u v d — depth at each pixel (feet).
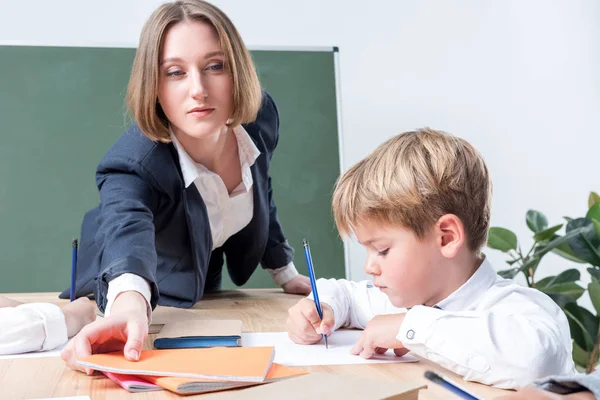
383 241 3.08
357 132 10.68
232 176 5.50
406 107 10.81
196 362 2.61
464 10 11.01
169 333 3.26
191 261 5.17
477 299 3.10
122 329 2.87
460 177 3.04
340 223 3.29
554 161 11.27
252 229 5.85
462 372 2.74
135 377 2.54
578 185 11.32
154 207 4.82
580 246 6.26
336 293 3.92
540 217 7.05
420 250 3.02
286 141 9.43
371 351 3.09
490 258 11.01
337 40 10.64
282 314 4.62
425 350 2.82
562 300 6.48
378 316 3.23
